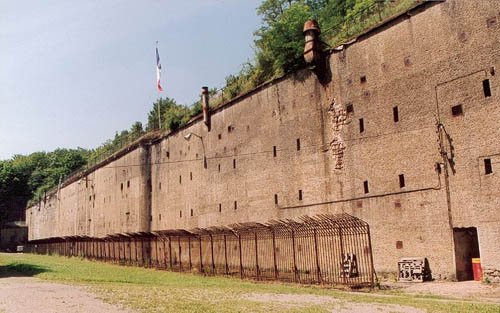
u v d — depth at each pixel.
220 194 37.09
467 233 20.98
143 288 19.36
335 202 26.45
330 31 32.19
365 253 24.00
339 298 16.02
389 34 24.25
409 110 22.84
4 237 102.69
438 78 21.62
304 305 14.11
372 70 25.03
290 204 29.66
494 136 19.19
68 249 66.44
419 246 21.72
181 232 36.78
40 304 13.98
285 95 31.16
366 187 24.70
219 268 33.47
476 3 20.31
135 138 57.44
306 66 29.56
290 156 30.11
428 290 18.08
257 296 16.69
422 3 22.55
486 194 19.23
